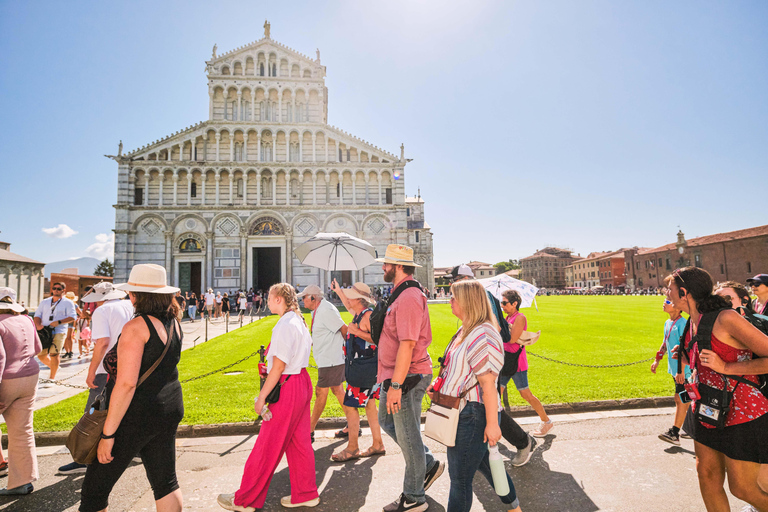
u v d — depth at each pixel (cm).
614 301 4656
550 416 748
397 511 418
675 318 615
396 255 433
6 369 468
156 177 3941
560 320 2327
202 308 3553
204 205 3941
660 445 609
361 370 556
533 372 1052
